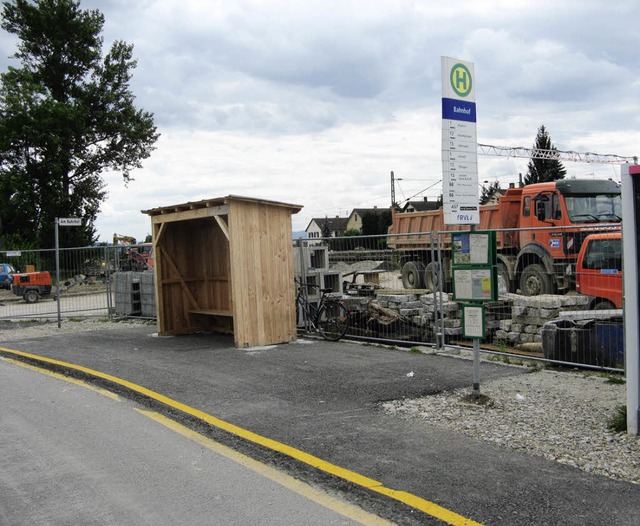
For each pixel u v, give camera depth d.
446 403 6.54
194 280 12.66
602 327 7.99
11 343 11.64
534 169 67.06
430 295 11.37
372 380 7.66
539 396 6.76
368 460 4.89
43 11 40.16
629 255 5.30
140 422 6.22
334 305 11.09
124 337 12.11
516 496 4.15
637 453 4.92
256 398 6.92
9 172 39.69
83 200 43.75
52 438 5.73
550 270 14.17
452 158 6.50
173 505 4.20
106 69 43.19
